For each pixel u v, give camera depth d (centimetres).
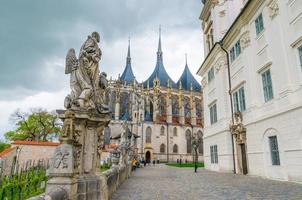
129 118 8706
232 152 2730
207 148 3562
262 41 2161
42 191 1276
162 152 8844
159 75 11025
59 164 643
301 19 1648
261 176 2114
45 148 3078
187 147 9194
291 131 1706
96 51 898
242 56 2552
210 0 3516
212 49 3181
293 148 1681
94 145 839
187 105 10025
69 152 653
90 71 869
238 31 2636
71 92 849
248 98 2400
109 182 1116
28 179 1432
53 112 6794
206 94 3719
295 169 1656
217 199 1077
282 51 1847
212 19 3525
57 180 632
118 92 8750
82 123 792
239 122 2536
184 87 11012
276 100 1920
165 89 9775
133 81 9606
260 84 2200
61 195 579
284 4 1833
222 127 2919
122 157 2031
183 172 3111
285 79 1803
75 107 788
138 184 1719
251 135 2316
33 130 6612
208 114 3575
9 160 2859
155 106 9188
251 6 2280
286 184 1557
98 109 854
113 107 8656
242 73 2562
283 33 1844
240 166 2544
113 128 8212
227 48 2970
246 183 1677
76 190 689
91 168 816
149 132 8825
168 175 2628
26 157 2989
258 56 2233
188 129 9406
